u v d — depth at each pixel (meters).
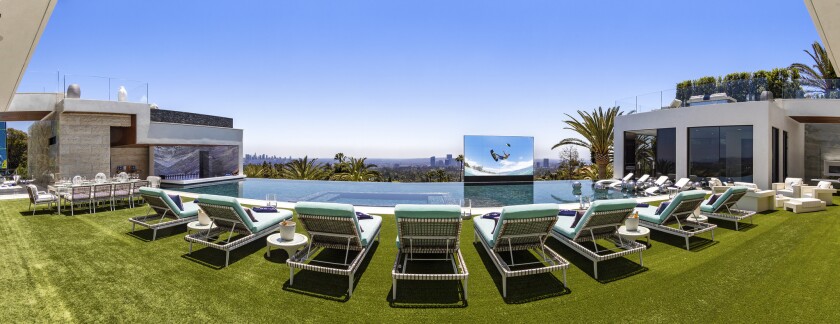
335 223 4.83
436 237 4.90
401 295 4.16
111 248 5.98
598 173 23.44
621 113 20.17
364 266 5.22
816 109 16.34
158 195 6.84
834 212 9.57
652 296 4.09
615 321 3.49
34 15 3.86
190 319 3.49
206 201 5.74
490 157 22.11
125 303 3.83
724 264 5.22
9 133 27.00
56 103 15.73
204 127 20.62
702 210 8.22
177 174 21.39
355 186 20.45
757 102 14.64
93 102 15.84
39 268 4.93
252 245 6.23
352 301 3.98
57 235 6.88
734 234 7.12
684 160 16.72
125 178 14.16
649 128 18.30
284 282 4.52
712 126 15.86
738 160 15.25
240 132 23.64
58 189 9.66
